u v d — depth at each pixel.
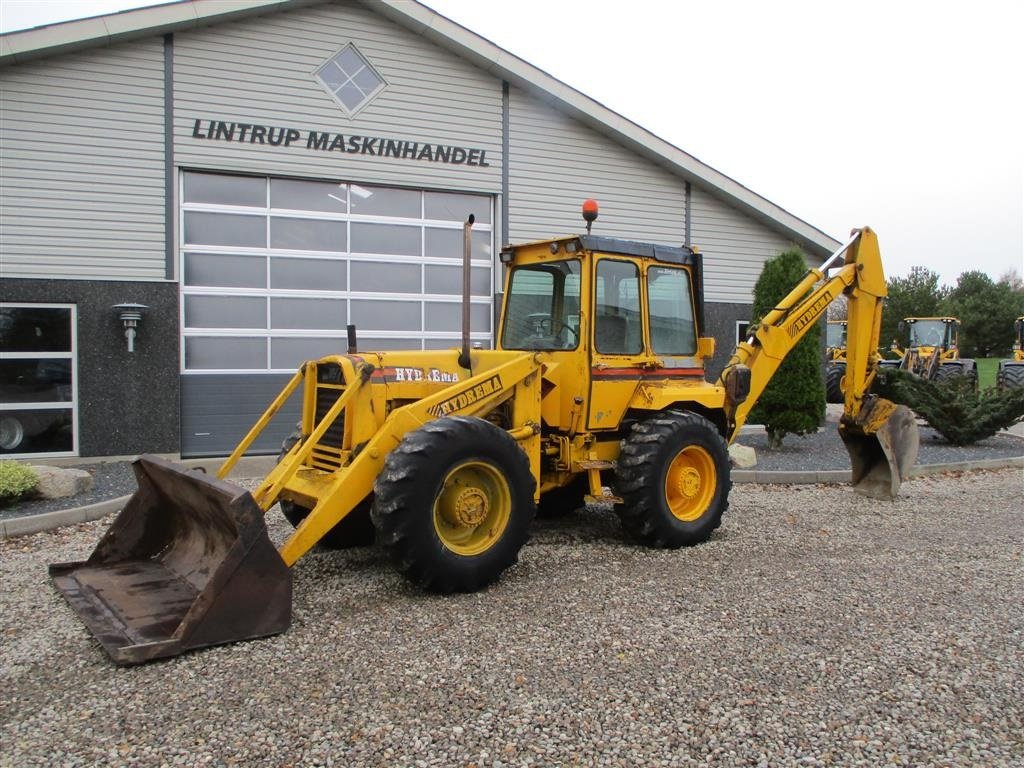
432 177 11.27
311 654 3.99
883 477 8.37
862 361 8.19
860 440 8.48
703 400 6.64
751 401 7.28
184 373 10.12
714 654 4.01
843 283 7.89
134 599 4.55
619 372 6.20
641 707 3.43
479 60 11.34
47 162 9.46
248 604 4.15
